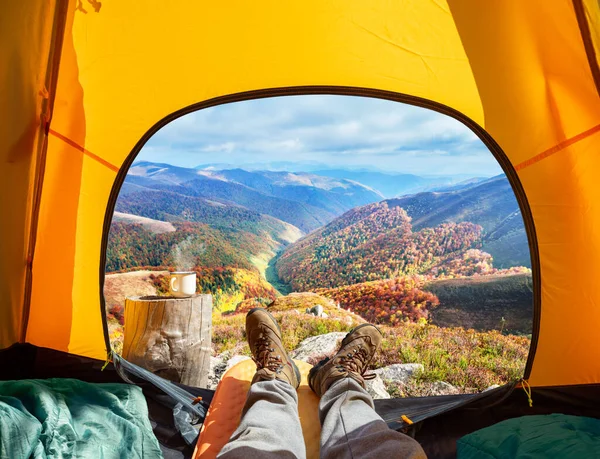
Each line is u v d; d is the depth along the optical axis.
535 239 1.75
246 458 1.07
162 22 1.71
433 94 1.95
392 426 1.69
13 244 1.67
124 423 1.38
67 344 1.87
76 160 1.82
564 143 1.64
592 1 1.33
